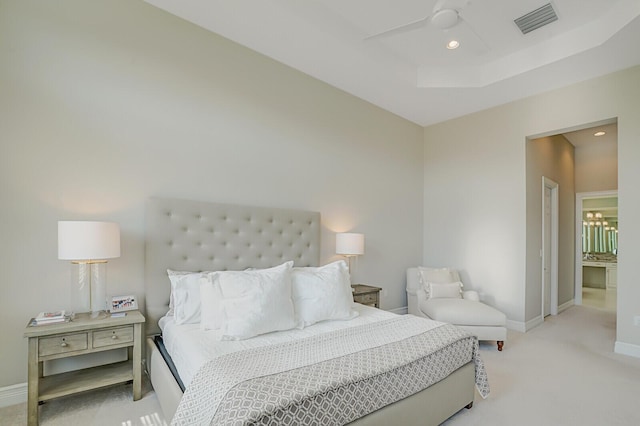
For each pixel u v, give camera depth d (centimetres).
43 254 236
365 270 446
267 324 230
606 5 282
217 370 160
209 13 285
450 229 501
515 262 428
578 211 624
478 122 474
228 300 231
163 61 287
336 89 415
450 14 236
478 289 463
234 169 326
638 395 250
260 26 300
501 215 444
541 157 475
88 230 219
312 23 296
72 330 210
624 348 338
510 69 367
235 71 328
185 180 297
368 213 450
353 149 434
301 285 271
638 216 334
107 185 260
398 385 177
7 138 225
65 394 212
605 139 580
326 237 402
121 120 266
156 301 274
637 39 290
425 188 538
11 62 227
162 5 279
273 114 355
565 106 388
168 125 288
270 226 344
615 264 781
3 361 223
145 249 274
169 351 230
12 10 228
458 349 219
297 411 138
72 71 247
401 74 383
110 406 226
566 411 227
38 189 234
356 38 333
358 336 219
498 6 286
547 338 391
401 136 502
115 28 265
